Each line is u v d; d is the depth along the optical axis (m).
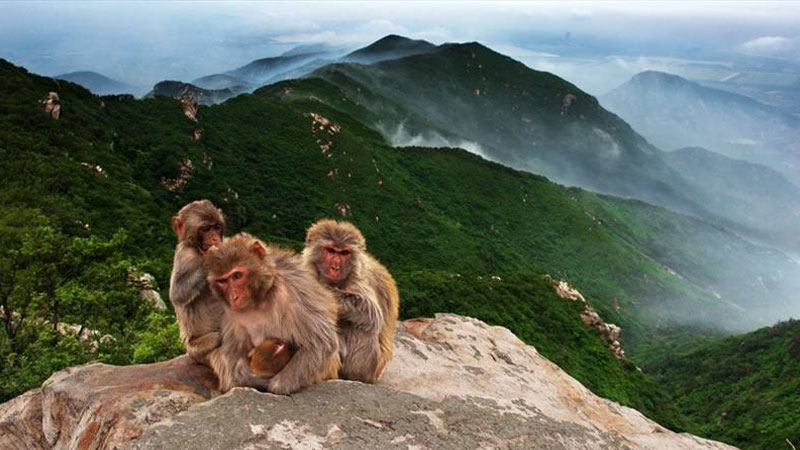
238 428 4.23
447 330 8.70
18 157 46.81
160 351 15.25
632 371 54.78
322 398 4.76
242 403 4.51
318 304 4.82
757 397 74.44
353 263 5.76
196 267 5.59
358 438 4.39
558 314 58.00
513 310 53.56
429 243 99.00
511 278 64.75
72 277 17.53
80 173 48.31
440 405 5.25
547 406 6.88
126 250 36.88
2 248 17.88
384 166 127.69
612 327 62.12
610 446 5.41
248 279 4.48
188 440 4.08
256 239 4.69
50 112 59.97
